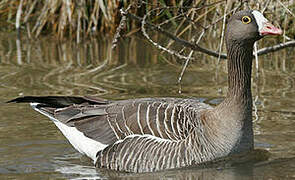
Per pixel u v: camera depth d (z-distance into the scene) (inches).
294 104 641.6
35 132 576.7
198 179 467.8
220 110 498.3
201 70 783.7
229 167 491.8
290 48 879.7
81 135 519.8
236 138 494.9
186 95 669.3
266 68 784.9
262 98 663.1
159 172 483.2
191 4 775.7
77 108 533.6
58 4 941.2
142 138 493.4
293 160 507.5
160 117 498.3
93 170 494.9
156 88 695.7
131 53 861.2
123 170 494.3
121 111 514.6
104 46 902.4
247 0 612.1
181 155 483.5
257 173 479.2
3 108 635.5
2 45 908.0
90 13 938.7
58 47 897.5
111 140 506.3
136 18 567.2
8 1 1020.5
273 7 754.2
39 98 538.3
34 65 798.5
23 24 1000.9
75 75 752.3
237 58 502.6
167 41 874.1
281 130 576.4
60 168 497.0
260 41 861.8
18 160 511.8
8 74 753.6
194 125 491.5
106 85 706.2
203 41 844.0
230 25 507.5
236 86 499.2
